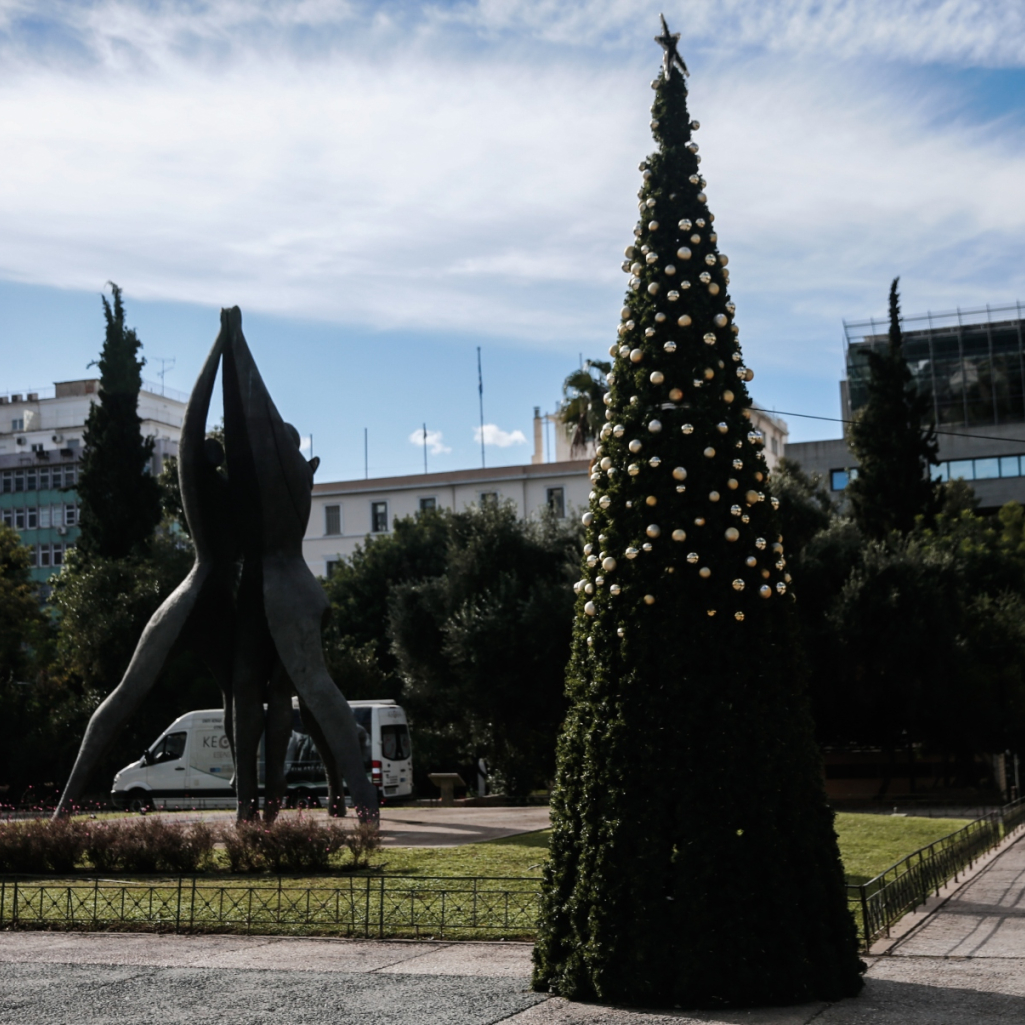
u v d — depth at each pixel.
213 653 18.67
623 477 8.45
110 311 42.56
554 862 8.30
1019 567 36.25
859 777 33.78
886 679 30.56
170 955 9.71
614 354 8.84
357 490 63.22
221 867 14.53
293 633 17.66
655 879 7.74
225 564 18.45
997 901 12.70
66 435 78.00
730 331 8.73
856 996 7.86
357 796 17.02
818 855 8.03
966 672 30.98
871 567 30.84
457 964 9.23
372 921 10.90
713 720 7.92
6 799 37.75
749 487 8.41
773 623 8.23
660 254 8.78
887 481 37.38
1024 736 32.16
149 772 31.05
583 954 7.91
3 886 11.62
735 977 7.60
